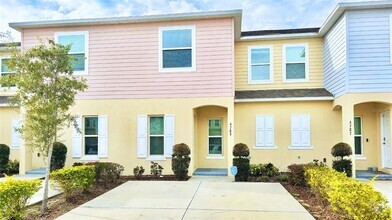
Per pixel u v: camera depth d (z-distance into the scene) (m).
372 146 11.98
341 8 10.37
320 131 12.34
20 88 6.59
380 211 4.77
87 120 12.12
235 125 12.81
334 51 11.71
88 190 8.32
